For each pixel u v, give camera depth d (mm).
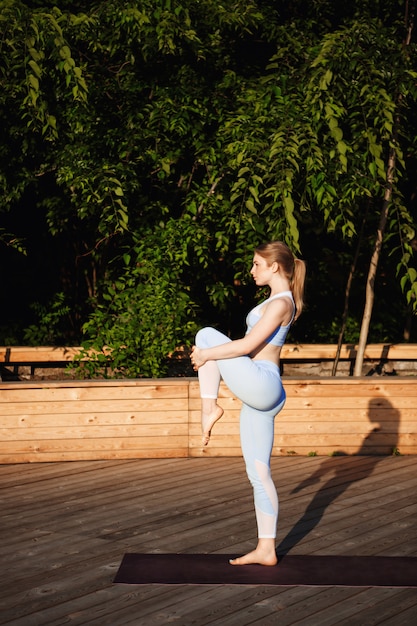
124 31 7094
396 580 3809
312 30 8094
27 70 6152
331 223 6500
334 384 6715
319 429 6723
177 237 7336
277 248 4059
